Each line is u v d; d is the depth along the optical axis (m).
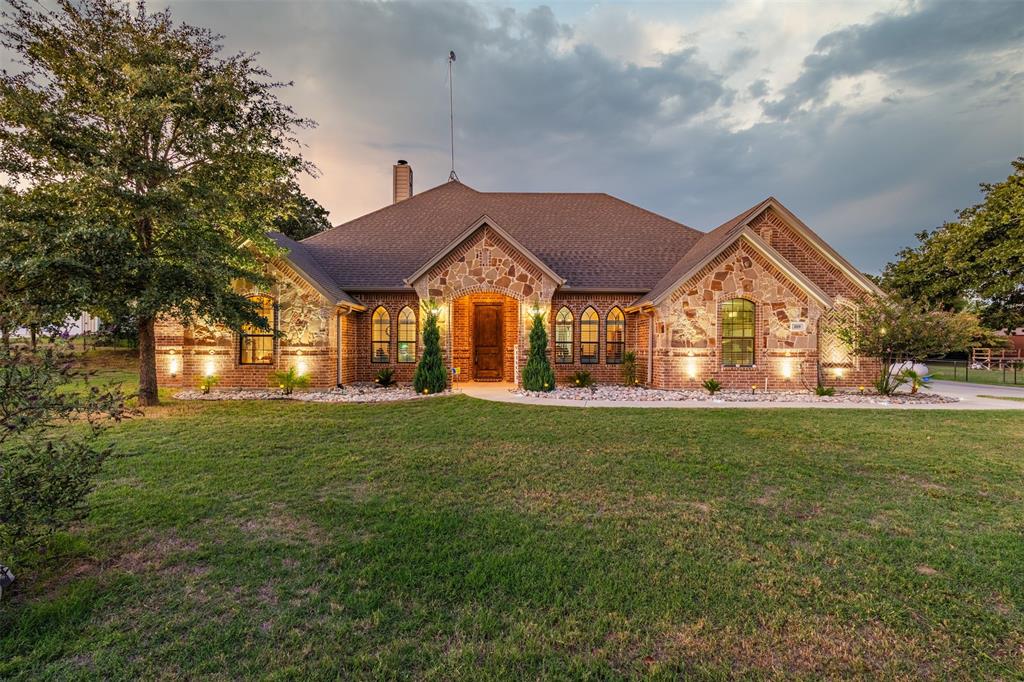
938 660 2.99
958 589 3.80
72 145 10.19
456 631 3.22
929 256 26.67
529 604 3.55
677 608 3.49
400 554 4.28
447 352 16.25
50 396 3.64
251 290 15.52
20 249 9.80
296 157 13.16
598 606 3.51
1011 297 25.45
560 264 19.25
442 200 23.38
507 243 16.31
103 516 5.08
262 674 2.81
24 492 3.47
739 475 6.68
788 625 3.31
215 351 15.90
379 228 21.48
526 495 5.87
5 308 3.85
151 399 12.68
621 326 18.64
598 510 5.41
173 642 3.09
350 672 2.83
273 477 6.50
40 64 11.48
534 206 22.97
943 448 8.16
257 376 15.89
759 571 4.04
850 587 3.81
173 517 5.09
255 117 12.66
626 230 21.45
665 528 4.90
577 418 10.68
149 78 10.81
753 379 15.82
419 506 5.47
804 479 6.53
